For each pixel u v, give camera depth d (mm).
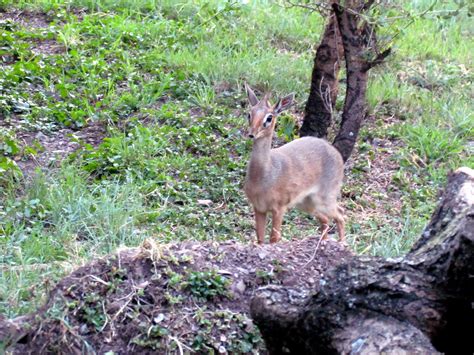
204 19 15555
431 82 14469
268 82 13477
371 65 10688
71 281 6816
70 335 6395
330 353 5422
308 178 9141
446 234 5668
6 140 10789
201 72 13523
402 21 14422
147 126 11953
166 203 10016
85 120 11969
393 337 5180
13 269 7695
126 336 6484
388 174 11570
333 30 11367
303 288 6340
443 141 12188
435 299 5426
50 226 9117
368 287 5488
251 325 6656
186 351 6395
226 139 11875
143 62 13727
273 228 8867
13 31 14352
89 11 15648
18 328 6500
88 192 9914
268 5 16531
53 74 13031
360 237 9742
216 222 9695
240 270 7195
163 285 6812
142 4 16062
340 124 11602
